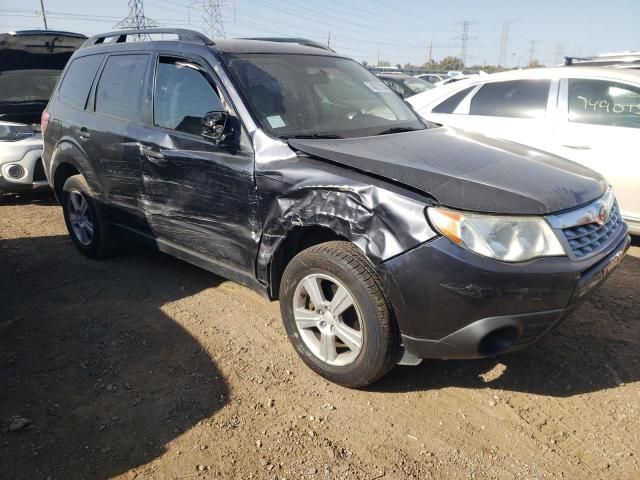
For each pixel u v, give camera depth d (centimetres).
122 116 420
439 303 251
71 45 773
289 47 406
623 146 497
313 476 240
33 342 347
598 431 269
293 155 307
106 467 243
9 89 740
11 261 490
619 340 352
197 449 254
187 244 381
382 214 261
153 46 407
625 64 658
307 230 305
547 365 324
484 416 280
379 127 361
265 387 301
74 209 496
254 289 340
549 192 268
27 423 268
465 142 342
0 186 670
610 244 291
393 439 263
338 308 286
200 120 357
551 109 546
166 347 342
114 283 439
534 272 245
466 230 245
